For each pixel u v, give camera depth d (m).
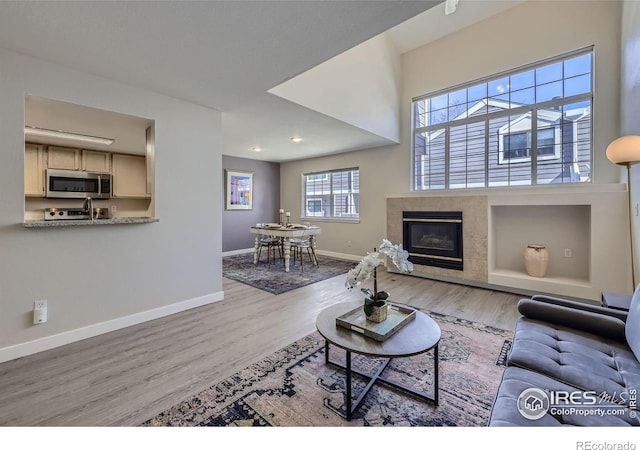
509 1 3.95
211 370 1.98
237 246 6.86
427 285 4.16
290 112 3.56
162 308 2.97
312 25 1.86
